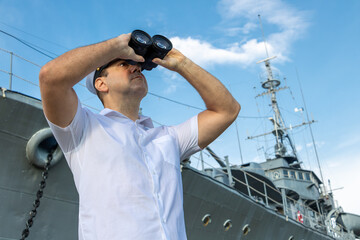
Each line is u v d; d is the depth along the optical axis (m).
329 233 19.25
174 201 1.73
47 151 6.13
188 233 9.27
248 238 11.52
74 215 6.59
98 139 1.72
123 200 1.58
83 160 1.71
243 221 11.09
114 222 1.54
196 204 9.23
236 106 2.21
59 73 1.59
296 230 14.55
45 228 6.28
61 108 1.64
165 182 1.75
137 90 1.99
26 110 5.79
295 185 20.22
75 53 1.65
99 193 1.61
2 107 5.60
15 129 5.75
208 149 11.34
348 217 22.12
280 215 13.18
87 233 1.59
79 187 1.69
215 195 9.69
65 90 1.62
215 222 9.97
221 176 11.27
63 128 1.69
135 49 1.84
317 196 21.33
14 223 5.96
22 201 6.02
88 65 1.66
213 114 2.18
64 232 6.48
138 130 1.88
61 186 6.36
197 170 8.90
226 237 10.46
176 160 1.90
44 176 4.48
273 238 13.05
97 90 2.07
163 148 1.88
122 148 1.70
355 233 22.55
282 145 23.16
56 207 6.35
